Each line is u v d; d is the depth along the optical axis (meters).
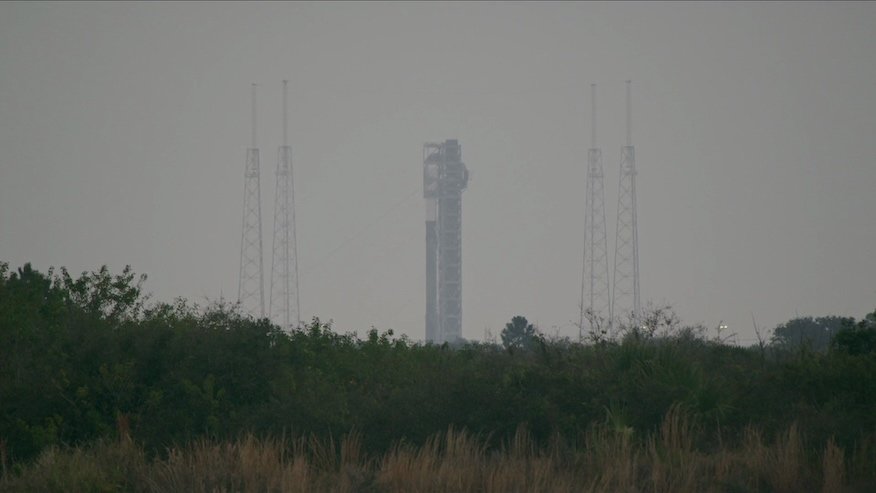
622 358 90.50
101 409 81.25
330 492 61.00
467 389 80.12
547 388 85.50
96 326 90.44
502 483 61.59
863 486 63.53
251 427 76.38
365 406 79.44
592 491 60.41
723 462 67.19
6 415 78.69
